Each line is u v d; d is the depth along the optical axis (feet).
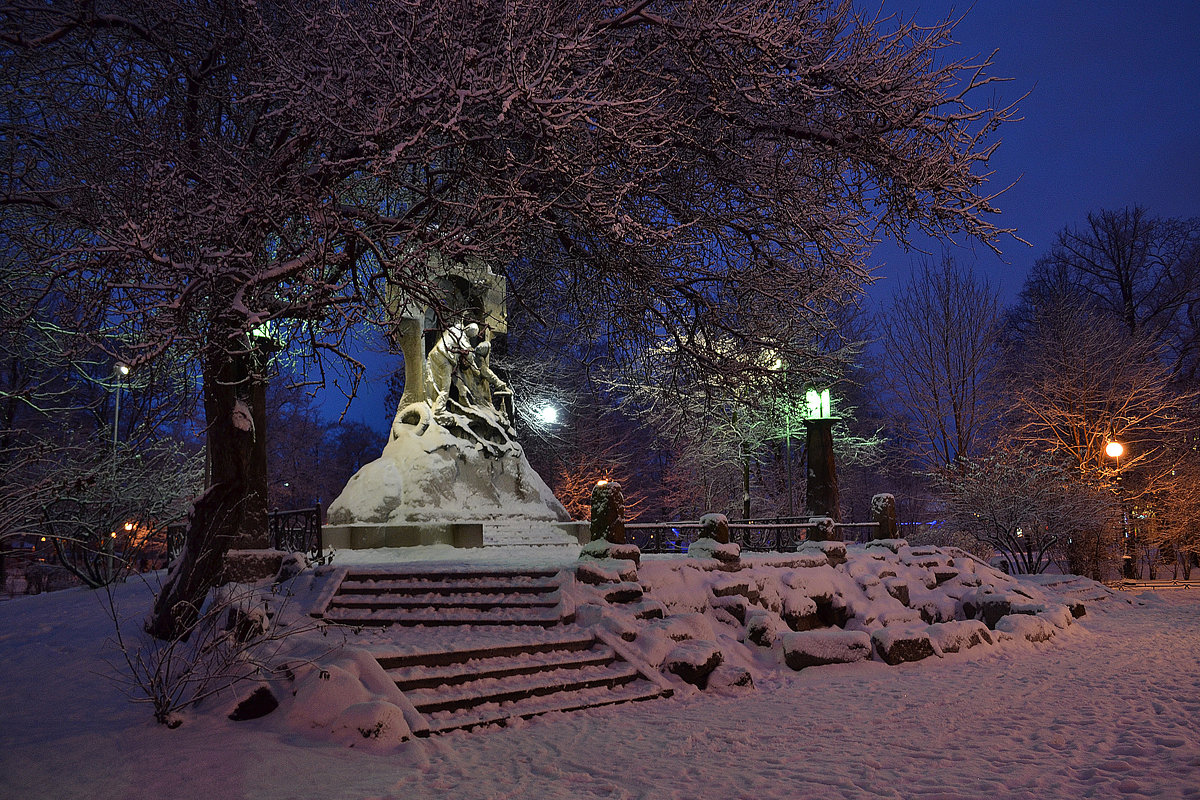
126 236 22.29
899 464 115.55
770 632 38.58
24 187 31.24
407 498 53.26
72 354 24.85
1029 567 79.46
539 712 26.55
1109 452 77.97
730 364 40.52
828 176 36.09
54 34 28.53
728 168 36.11
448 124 23.66
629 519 117.08
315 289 23.80
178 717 23.11
